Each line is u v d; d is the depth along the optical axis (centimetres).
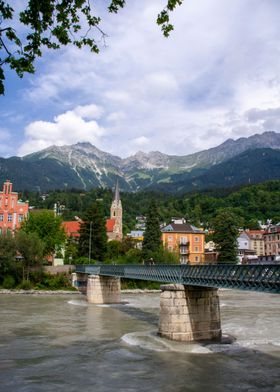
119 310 5575
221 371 2439
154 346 3119
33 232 9225
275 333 3659
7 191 10038
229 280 2806
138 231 18850
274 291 2378
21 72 1066
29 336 3559
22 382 2195
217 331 3406
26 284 8212
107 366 2544
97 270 6644
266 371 2444
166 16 1172
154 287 9106
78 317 4791
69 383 2184
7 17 1025
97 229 9981
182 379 2277
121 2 1141
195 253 12444
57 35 1141
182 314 3328
